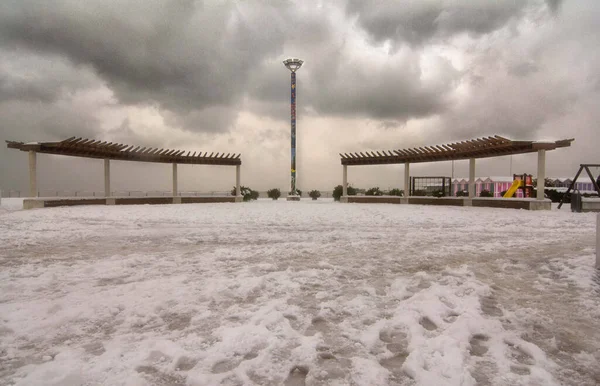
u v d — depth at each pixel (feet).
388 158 78.89
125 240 24.77
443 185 76.89
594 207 47.70
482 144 60.39
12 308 10.51
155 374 6.86
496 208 58.39
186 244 23.21
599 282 13.44
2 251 20.45
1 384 6.43
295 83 91.35
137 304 10.96
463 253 19.93
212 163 83.97
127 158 72.23
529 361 7.51
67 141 57.26
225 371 7.04
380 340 8.56
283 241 24.48
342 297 11.85
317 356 7.68
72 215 43.73
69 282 13.71
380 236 26.89
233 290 12.44
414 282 13.74
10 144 56.29
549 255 19.16
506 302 11.42
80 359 7.36
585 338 8.68
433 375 6.61
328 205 70.18
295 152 93.04
